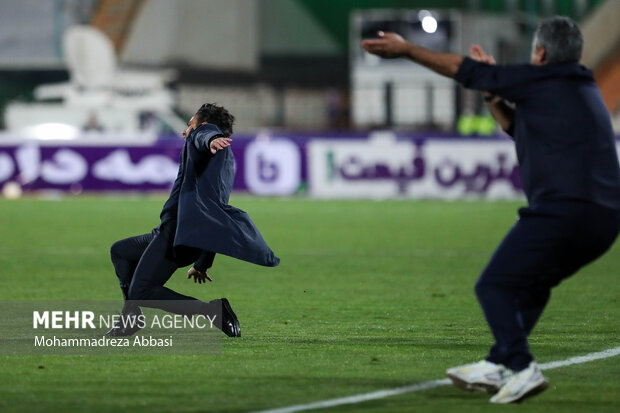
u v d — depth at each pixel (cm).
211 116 2552
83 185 9488
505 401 2014
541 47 2008
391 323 3141
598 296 3822
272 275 4488
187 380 2280
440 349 2678
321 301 3666
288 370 2391
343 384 2238
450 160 9438
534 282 1995
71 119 12206
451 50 12156
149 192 9488
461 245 5812
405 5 12875
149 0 12850
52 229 6588
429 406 2041
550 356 2575
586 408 2033
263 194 9444
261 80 13288
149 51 12888
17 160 9431
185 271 4638
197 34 13038
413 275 4488
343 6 13150
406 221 7319
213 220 2461
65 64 12719
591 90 1995
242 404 2050
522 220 1992
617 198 1969
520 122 1991
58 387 2214
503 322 1988
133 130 12300
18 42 12712
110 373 2356
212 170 2500
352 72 12519
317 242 5950
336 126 12706
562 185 1939
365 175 9431
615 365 2459
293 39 13238
